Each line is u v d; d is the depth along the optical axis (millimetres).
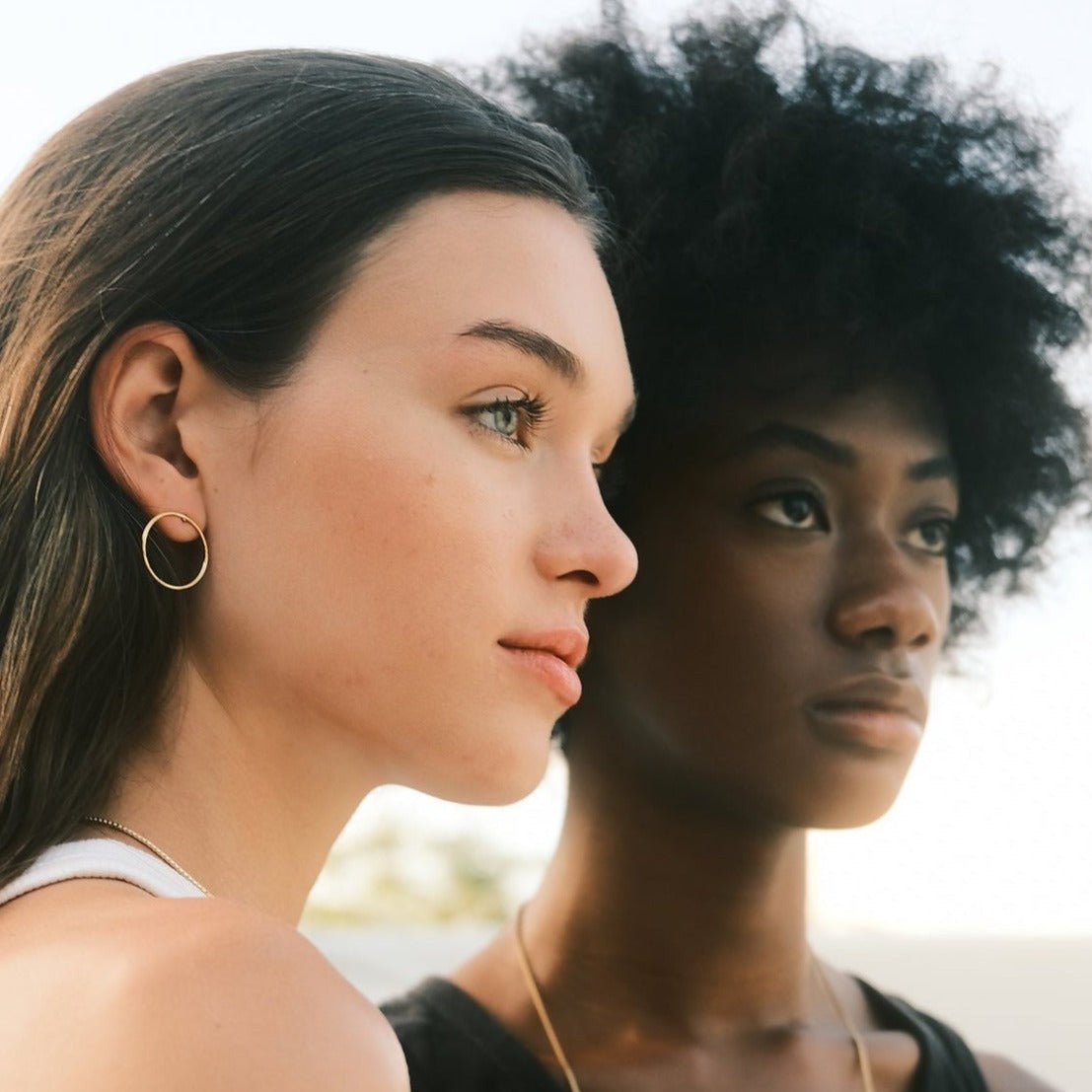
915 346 1238
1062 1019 2219
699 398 1215
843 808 1176
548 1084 1200
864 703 1175
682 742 1194
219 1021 668
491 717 918
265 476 904
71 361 905
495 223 953
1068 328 1425
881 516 1209
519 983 1272
